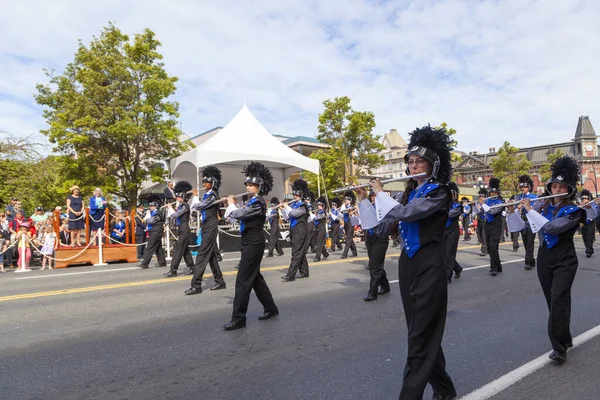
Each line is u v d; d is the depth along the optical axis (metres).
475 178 66.06
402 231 3.06
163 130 18.36
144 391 3.54
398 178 3.09
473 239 20.80
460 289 7.68
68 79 17.84
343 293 7.39
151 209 11.38
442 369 3.11
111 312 6.21
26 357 4.38
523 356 4.24
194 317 5.86
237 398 3.38
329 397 3.36
